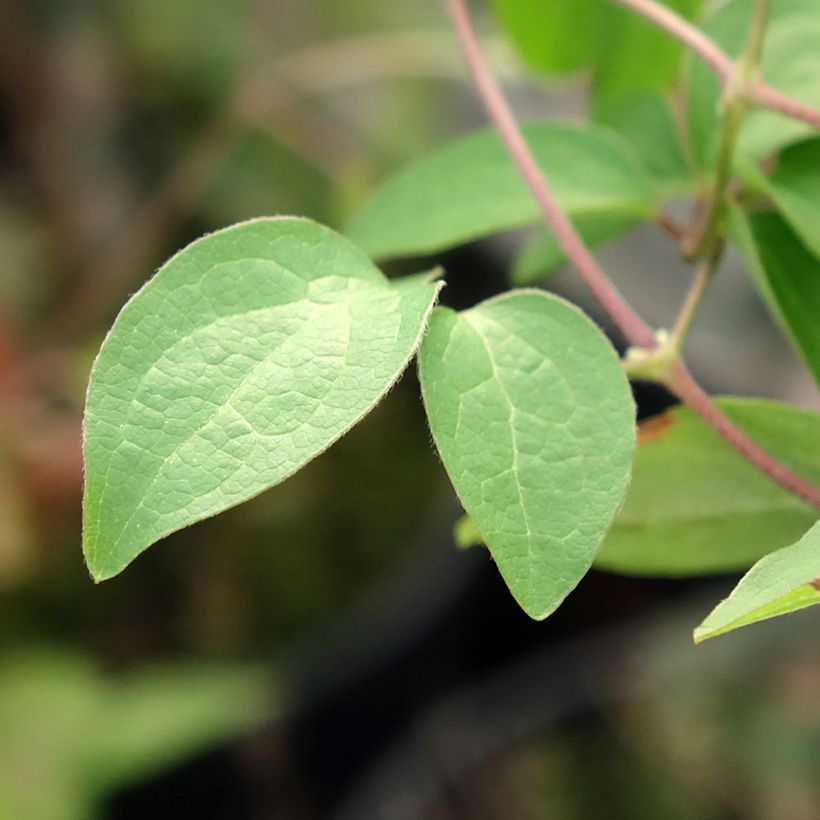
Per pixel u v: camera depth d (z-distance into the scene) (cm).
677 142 40
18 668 70
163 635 73
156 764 68
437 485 79
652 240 82
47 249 86
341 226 80
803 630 77
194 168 81
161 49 87
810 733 76
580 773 76
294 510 78
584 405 32
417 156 85
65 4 87
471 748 75
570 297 79
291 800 70
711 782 75
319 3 88
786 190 36
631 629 81
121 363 31
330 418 31
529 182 36
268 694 69
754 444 34
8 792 64
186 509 30
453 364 32
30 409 75
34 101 88
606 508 31
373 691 70
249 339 31
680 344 35
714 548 35
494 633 80
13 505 72
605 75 43
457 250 86
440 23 88
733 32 38
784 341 75
